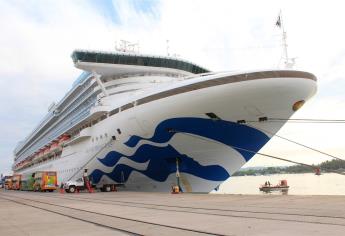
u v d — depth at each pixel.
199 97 22.97
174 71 35.22
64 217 13.57
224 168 27.41
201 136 24.84
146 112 25.92
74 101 46.09
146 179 30.73
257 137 25.30
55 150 52.16
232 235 7.81
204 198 19.44
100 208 16.47
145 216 12.37
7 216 15.07
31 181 55.69
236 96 22.11
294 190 42.91
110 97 33.78
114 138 30.34
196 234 8.21
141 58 34.00
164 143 26.31
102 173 34.56
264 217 10.48
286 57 23.47
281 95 22.12
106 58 33.41
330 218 9.62
